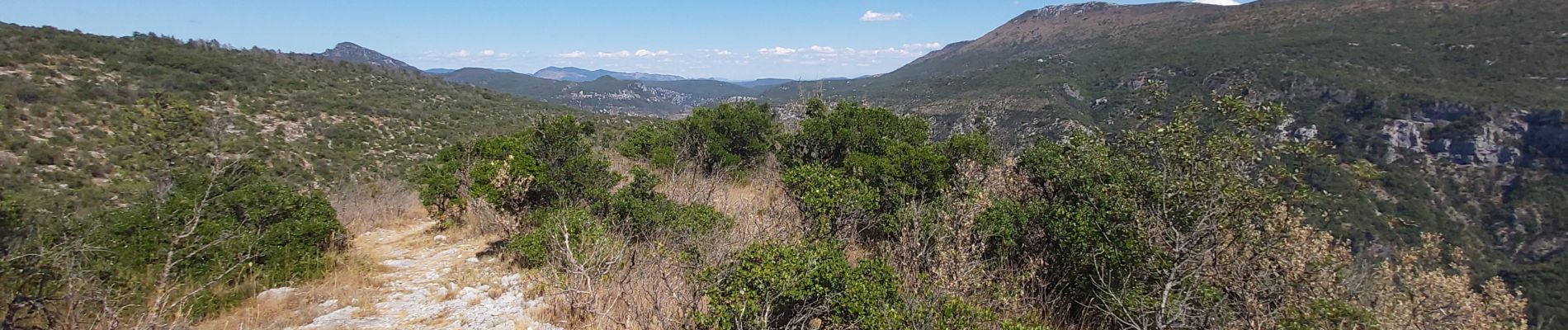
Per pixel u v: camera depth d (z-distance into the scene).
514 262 8.39
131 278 6.33
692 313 5.27
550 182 9.59
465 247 9.73
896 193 8.93
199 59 35.53
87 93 26.00
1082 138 8.48
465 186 11.80
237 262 7.17
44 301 5.30
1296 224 6.19
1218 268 6.02
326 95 38.41
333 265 8.21
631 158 14.80
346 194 15.80
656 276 6.54
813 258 5.39
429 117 40.69
